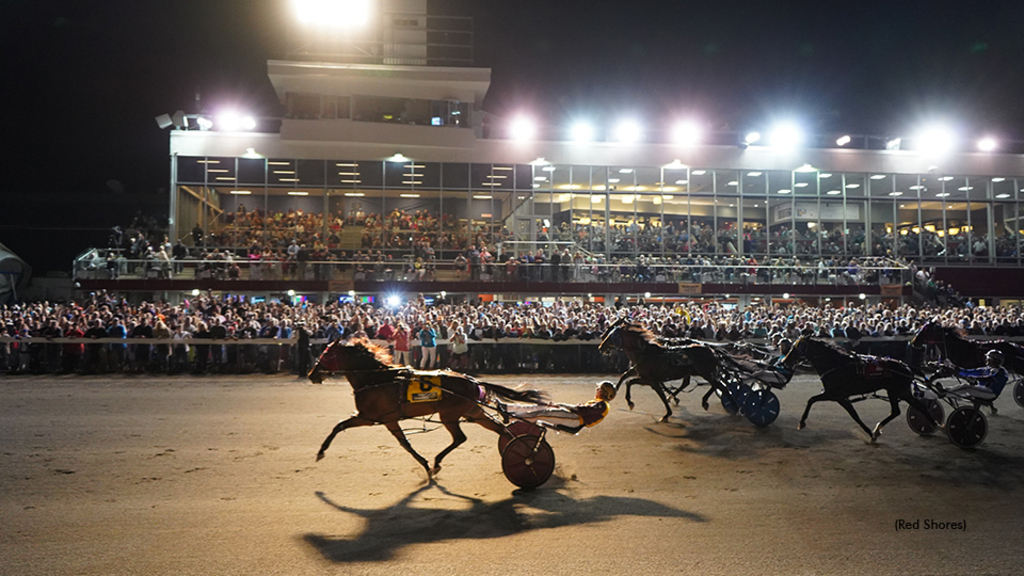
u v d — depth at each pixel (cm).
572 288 3225
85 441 1108
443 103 3603
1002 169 4116
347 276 3091
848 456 1048
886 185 4050
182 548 654
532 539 684
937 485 891
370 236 3500
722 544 672
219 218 3466
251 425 1255
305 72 3422
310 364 2105
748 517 757
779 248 3916
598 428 1257
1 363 2016
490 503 805
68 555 634
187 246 3359
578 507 790
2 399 1532
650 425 1289
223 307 2520
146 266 2972
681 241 3797
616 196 3825
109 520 732
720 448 1099
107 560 623
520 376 2083
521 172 3722
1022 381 1520
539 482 852
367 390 900
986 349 1334
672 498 828
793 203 3966
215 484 872
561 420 920
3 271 3416
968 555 651
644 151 3844
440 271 3153
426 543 671
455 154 3653
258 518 743
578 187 3781
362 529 711
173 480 887
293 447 1081
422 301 3005
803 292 3372
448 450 910
